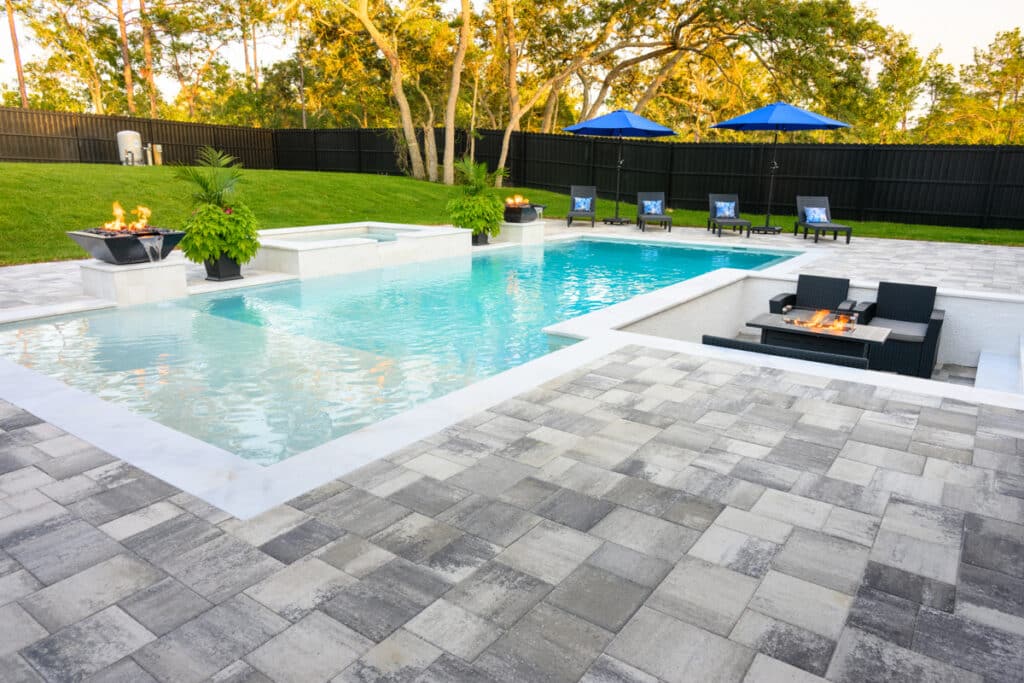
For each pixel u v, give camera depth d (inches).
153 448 135.3
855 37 852.6
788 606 88.4
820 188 730.2
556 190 904.3
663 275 390.6
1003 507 114.1
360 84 1084.5
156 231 305.4
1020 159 628.4
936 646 81.4
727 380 177.9
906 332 244.1
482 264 427.2
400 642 80.7
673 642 81.4
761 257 470.6
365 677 75.1
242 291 329.4
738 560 98.3
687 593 90.7
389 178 797.9
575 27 928.3
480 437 140.4
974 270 389.1
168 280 306.3
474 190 496.7
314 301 308.2
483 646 80.2
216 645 80.0
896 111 1504.7
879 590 92.0
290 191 645.3
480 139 938.1
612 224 665.0
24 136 743.1
